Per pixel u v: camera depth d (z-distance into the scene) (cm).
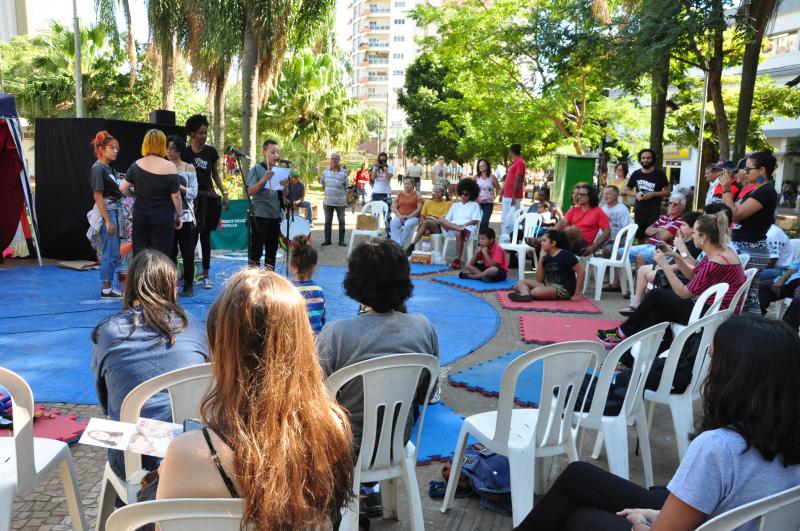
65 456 255
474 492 329
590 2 1222
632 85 1166
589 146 1978
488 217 1116
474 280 916
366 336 268
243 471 138
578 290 810
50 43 2733
